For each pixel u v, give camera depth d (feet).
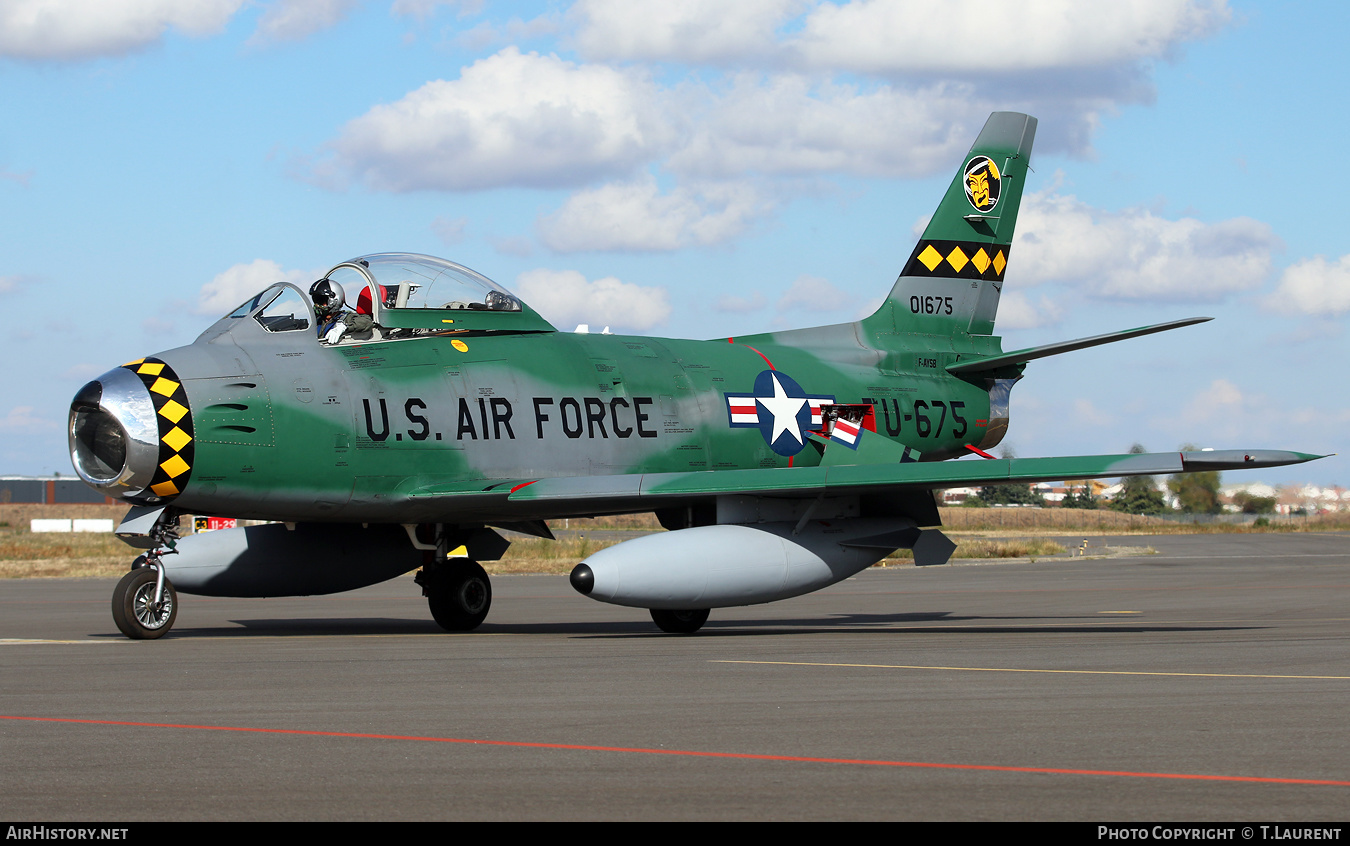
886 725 47.80
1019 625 101.96
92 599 141.18
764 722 48.55
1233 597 138.62
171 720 49.62
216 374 84.17
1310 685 59.16
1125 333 111.24
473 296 99.55
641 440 104.01
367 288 94.22
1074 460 84.53
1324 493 591.37
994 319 132.05
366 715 50.67
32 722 49.26
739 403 110.83
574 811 34.55
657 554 86.28
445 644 83.35
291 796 36.42
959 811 34.37
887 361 123.85
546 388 99.25
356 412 88.63
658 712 51.13
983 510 646.74
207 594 97.50
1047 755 41.91
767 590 90.94
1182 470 82.58
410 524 99.25
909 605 130.93
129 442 80.18
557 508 96.68
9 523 561.84
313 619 113.09
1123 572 202.80
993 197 132.26
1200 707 52.21
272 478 85.51
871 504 100.27
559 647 80.69
